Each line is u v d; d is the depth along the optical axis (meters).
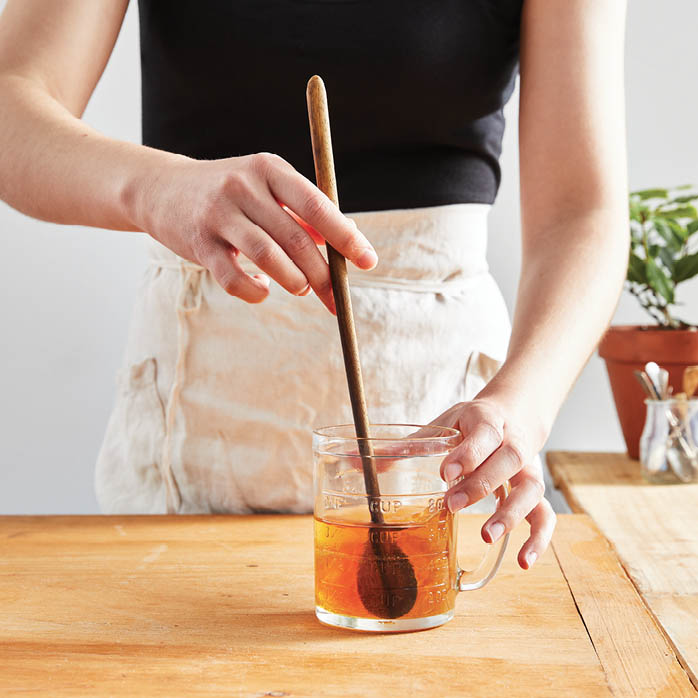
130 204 0.81
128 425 1.09
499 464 0.77
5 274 1.86
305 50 1.02
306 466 1.05
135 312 1.11
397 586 0.75
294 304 1.04
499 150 1.12
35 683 0.69
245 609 0.80
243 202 0.75
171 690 0.69
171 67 1.05
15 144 0.88
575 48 0.98
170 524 0.99
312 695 0.68
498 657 0.73
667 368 1.48
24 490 1.91
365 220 1.05
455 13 1.02
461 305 1.08
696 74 1.73
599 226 0.94
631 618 0.78
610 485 1.36
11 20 0.99
